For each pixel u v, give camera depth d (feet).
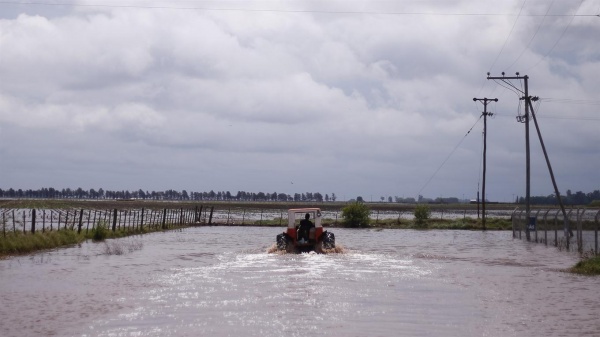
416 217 220.02
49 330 40.40
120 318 44.24
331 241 99.14
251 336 38.86
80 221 125.39
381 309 48.24
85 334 39.29
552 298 54.34
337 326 41.86
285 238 98.43
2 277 65.62
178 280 64.13
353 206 210.59
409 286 60.90
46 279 64.18
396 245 120.47
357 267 77.77
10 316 44.83
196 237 140.87
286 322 43.09
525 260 89.15
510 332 40.45
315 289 58.44
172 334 39.37
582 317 45.60
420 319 44.47
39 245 99.50
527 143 147.84
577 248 105.60
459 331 40.65
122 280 63.87
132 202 574.15
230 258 88.94
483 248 113.29
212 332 39.93
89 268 74.38
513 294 56.44
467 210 540.93
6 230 109.70
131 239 130.00
